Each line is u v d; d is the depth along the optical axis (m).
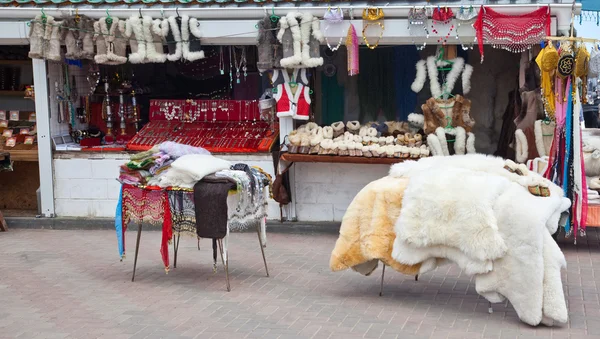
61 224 10.26
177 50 9.42
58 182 10.34
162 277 7.62
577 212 8.33
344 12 9.05
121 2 9.76
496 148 10.44
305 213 9.91
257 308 6.45
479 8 8.73
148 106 11.32
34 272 7.89
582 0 10.04
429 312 6.24
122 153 10.19
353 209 6.64
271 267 8.00
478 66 10.36
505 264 5.85
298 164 9.83
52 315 6.33
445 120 9.16
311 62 9.09
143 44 9.45
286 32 9.08
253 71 10.91
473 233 5.83
